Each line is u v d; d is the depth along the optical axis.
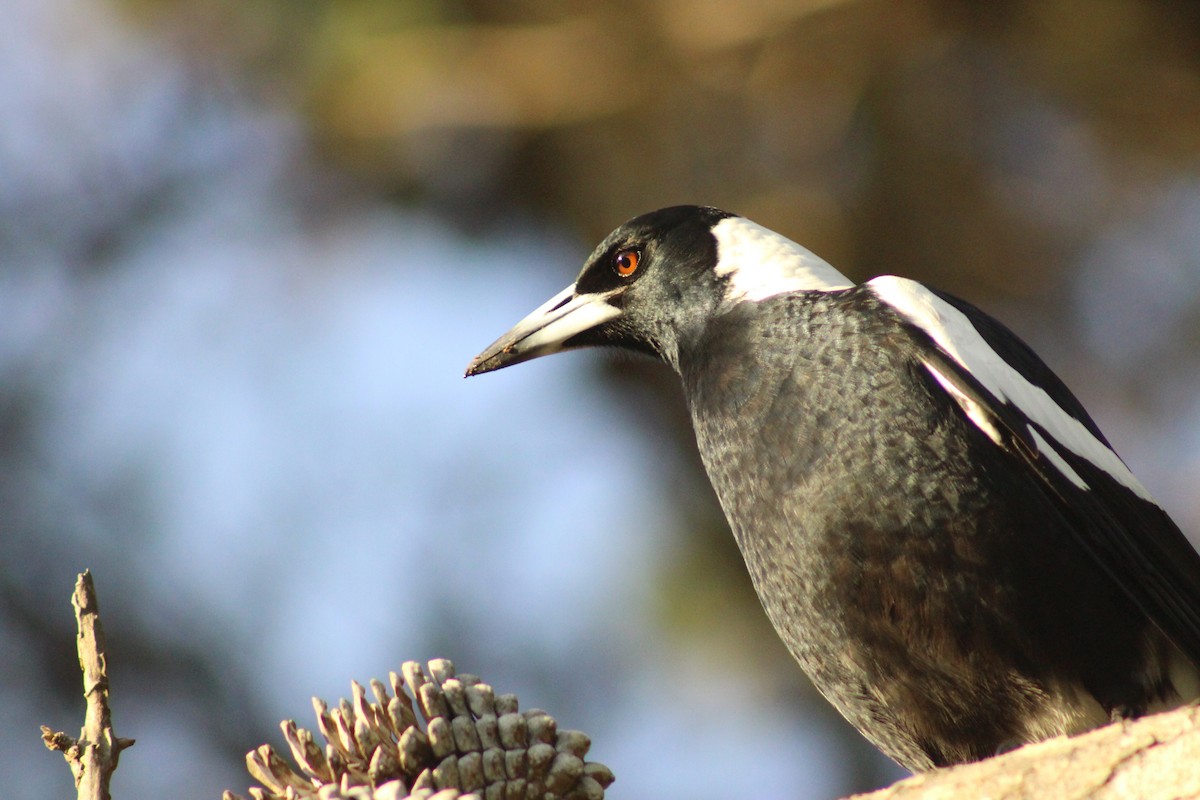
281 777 5.64
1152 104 13.27
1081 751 5.36
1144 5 12.89
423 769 5.62
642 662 14.90
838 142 13.38
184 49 15.34
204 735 15.45
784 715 14.85
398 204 14.92
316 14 13.51
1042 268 13.94
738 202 13.36
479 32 13.18
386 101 13.25
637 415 15.65
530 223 14.99
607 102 13.27
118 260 17.52
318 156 14.86
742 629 14.43
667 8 13.09
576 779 5.69
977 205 13.55
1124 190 13.89
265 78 14.34
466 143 14.27
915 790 5.65
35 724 15.41
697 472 14.99
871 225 13.38
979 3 12.95
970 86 13.48
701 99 13.32
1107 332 14.69
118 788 15.13
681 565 14.66
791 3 12.88
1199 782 5.08
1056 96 13.55
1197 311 14.48
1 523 15.72
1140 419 14.90
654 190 13.72
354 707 5.75
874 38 12.97
